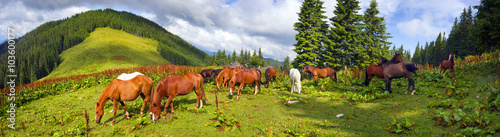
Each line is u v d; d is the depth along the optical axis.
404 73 8.98
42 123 7.24
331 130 6.06
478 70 11.39
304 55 27.12
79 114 8.17
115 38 162.38
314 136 5.71
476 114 4.99
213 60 121.12
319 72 13.55
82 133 6.16
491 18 14.23
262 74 18.05
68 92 13.18
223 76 12.22
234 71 11.94
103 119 7.34
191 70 18.73
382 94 9.18
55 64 104.88
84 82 14.71
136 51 136.12
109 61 100.81
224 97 10.67
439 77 10.99
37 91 12.37
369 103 8.61
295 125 6.66
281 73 19.33
